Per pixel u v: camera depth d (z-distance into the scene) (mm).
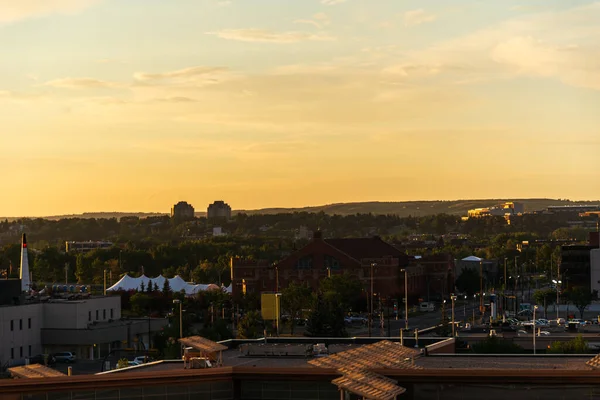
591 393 68812
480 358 90812
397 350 76375
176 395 71438
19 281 167250
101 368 146875
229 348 103562
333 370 71562
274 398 72375
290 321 183125
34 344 163250
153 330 180875
